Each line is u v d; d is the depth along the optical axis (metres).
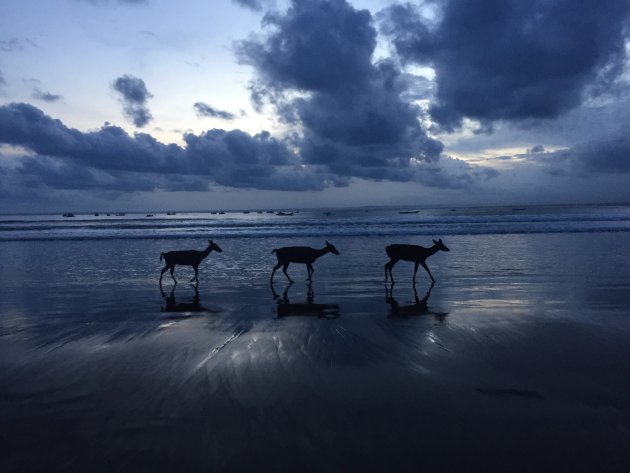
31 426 3.82
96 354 5.84
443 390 4.48
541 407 4.06
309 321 7.60
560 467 3.11
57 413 4.06
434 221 44.12
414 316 7.86
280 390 4.51
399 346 6.02
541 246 20.14
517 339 6.27
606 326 6.91
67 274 14.02
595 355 5.55
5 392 4.57
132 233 31.73
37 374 5.09
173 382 4.79
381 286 11.41
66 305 9.31
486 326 7.02
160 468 3.14
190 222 51.72
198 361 5.48
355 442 3.46
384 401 4.21
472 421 3.79
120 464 3.20
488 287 10.85
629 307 8.32
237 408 4.11
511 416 3.88
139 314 8.38
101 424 3.83
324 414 3.96
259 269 15.06
